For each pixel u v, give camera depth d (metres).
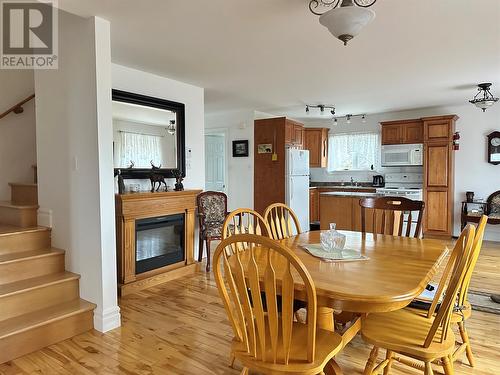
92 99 2.63
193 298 3.39
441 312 1.52
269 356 1.48
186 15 2.59
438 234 6.20
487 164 6.15
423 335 1.68
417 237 2.81
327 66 3.89
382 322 1.81
